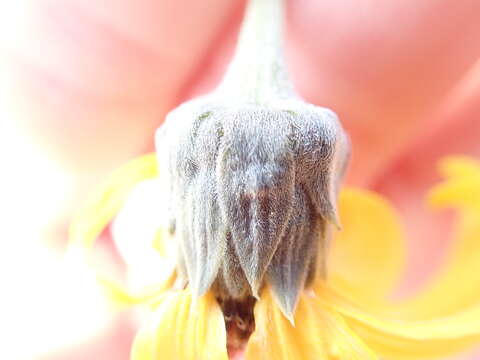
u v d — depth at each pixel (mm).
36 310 74
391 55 72
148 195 46
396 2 68
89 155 72
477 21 68
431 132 82
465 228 56
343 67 73
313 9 70
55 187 74
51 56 65
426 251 84
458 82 74
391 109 75
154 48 67
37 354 72
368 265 53
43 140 70
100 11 64
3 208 75
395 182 85
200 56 69
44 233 77
